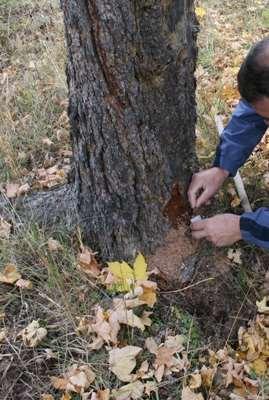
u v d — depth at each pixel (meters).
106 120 1.73
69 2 1.58
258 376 1.82
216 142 2.53
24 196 2.36
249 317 1.97
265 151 2.54
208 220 1.94
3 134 2.80
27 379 1.82
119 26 1.52
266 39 1.61
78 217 2.12
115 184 1.87
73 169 2.23
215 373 1.82
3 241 2.11
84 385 1.75
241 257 2.08
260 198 2.29
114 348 1.83
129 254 2.04
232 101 2.99
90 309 1.96
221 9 3.98
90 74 1.66
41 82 3.23
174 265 2.02
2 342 1.90
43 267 2.07
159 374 1.78
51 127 2.92
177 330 1.91
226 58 3.38
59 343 1.89
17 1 4.19
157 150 1.81
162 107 1.74
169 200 1.95
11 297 2.02
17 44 3.69
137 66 1.61
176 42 1.61
